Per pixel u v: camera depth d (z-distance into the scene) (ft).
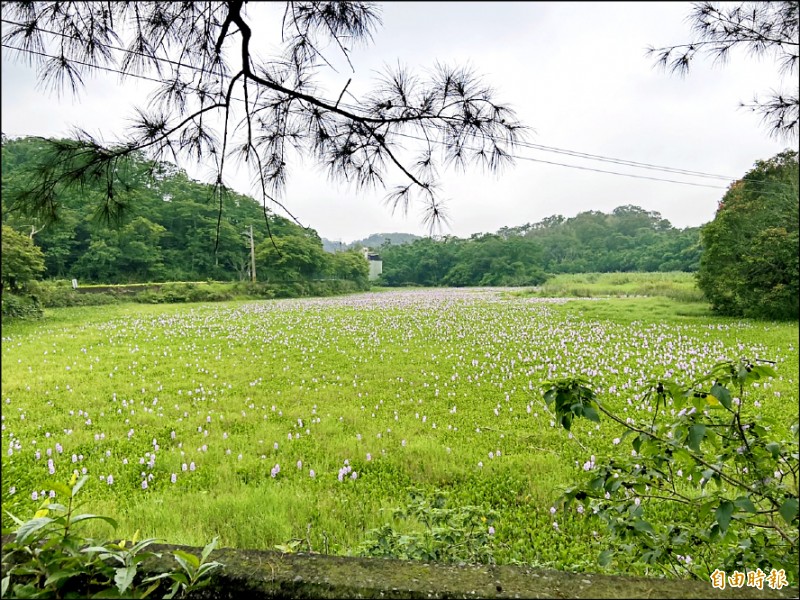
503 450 17.44
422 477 15.16
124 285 86.02
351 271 139.64
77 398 24.13
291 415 21.50
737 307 55.06
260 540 11.27
